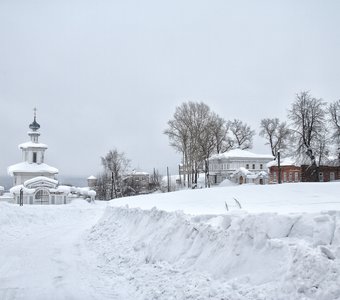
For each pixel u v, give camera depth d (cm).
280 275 692
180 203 2825
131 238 1562
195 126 7425
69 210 4003
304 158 5700
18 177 7088
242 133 9712
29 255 1501
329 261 617
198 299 769
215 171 9388
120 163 8950
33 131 7556
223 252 876
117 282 1043
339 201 2303
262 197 2773
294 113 5756
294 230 779
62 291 952
